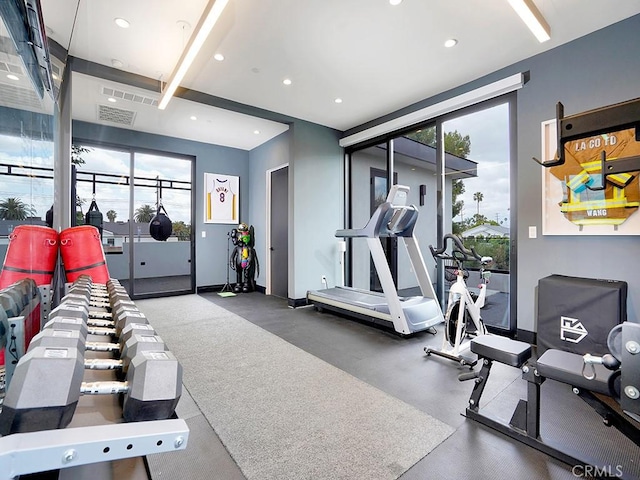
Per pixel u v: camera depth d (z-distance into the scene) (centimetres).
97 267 247
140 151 588
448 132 421
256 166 685
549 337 289
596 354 261
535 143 333
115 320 115
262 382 253
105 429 62
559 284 285
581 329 270
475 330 352
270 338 362
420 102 446
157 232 612
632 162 162
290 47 318
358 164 577
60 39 302
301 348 330
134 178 590
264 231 659
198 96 418
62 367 62
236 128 565
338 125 547
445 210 429
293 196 514
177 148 620
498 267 377
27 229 184
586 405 219
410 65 352
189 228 654
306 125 525
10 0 127
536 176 332
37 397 58
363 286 580
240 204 702
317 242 541
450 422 200
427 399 228
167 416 69
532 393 178
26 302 148
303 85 399
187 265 855
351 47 318
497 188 375
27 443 55
